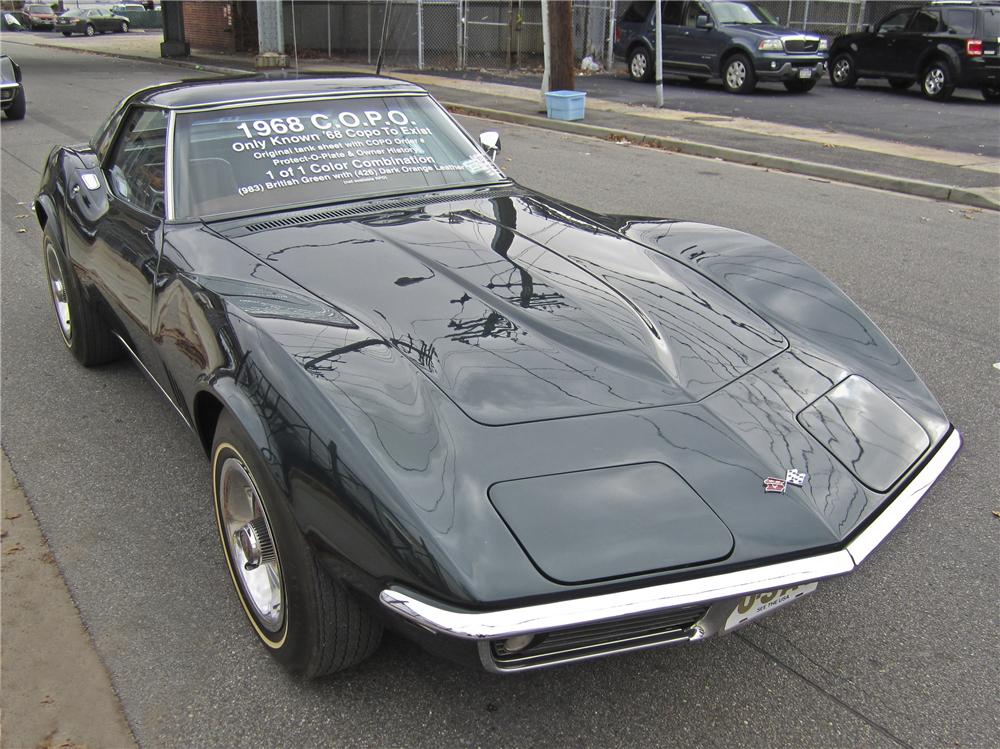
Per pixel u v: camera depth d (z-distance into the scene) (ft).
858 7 82.33
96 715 7.61
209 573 9.55
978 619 9.00
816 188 31.91
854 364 8.89
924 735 7.50
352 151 11.82
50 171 14.89
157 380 10.85
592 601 6.00
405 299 8.55
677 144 39.99
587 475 6.64
